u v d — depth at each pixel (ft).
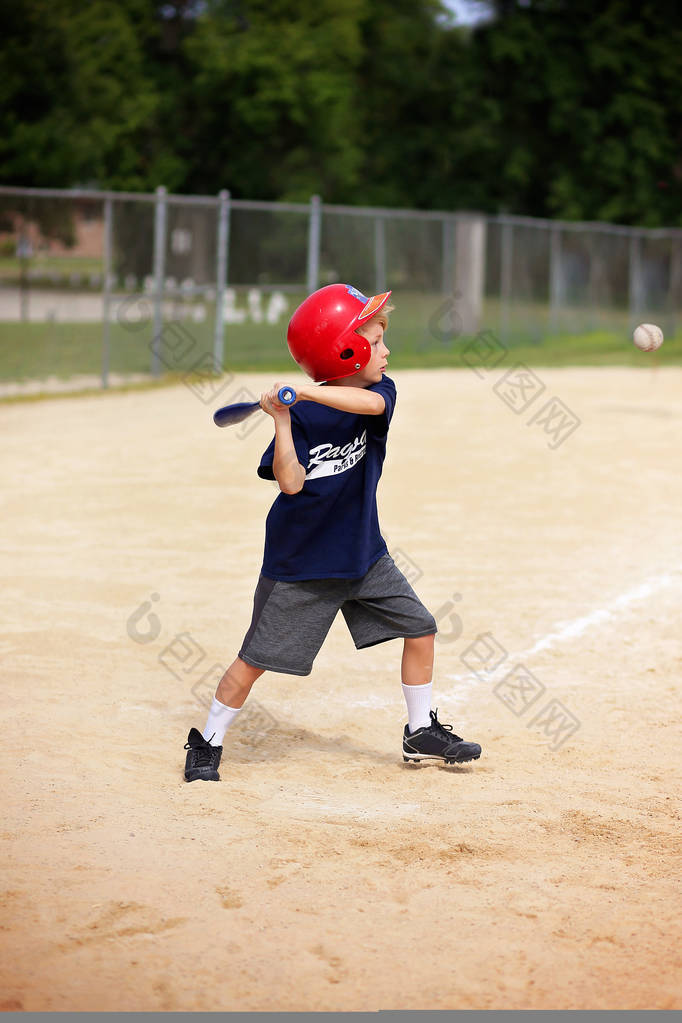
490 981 21.95
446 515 69.00
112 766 32.91
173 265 162.81
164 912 24.40
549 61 323.16
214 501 71.51
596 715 37.96
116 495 72.84
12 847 27.45
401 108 354.54
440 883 25.98
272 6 299.79
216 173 310.24
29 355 153.79
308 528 30.68
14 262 172.14
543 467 85.76
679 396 134.31
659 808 30.48
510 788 31.91
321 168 305.94
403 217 179.32
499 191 344.08
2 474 79.46
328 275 177.27
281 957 22.68
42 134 246.68
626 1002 21.31
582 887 25.85
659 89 331.77
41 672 41.04
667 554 60.08
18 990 21.36
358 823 29.32
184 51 303.27
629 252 233.96
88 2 277.64
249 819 29.45
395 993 21.50
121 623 47.11
